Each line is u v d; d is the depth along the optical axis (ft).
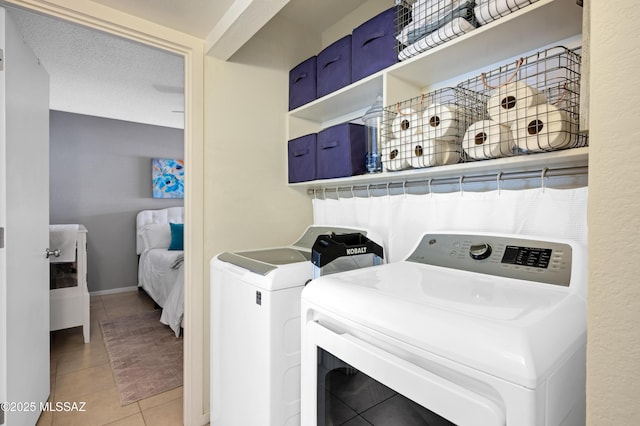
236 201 6.40
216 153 6.16
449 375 2.15
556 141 3.00
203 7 5.05
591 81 1.39
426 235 4.37
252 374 4.30
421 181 5.42
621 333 1.30
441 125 4.00
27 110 5.48
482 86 4.54
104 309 12.38
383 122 4.84
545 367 1.83
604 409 1.34
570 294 2.65
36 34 7.64
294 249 5.97
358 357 2.64
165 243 14.03
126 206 14.98
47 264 6.40
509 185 4.44
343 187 6.76
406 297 2.63
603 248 1.34
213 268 5.45
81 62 9.02
